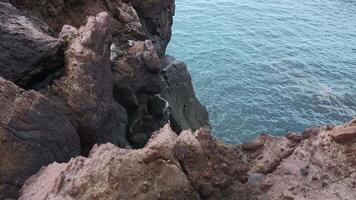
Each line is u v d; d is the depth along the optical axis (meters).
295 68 42.78
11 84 8.89
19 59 10.55
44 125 8.99
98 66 11.52
